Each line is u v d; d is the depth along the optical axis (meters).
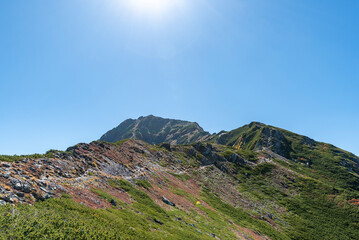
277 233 50.88
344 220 65.31
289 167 116.12
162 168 71.44
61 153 34.41
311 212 68.88
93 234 15.34
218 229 37.59
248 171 99.19
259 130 193.12
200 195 59.53
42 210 15.85
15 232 11.96
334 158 140.38
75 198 22.23
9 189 16.83
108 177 36.25
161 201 40.12
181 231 27.97
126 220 22.53
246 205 66.12
